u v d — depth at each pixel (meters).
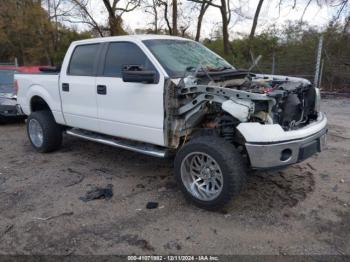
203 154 3.76
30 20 26.11
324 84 15.04
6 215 3.84
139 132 4.43
